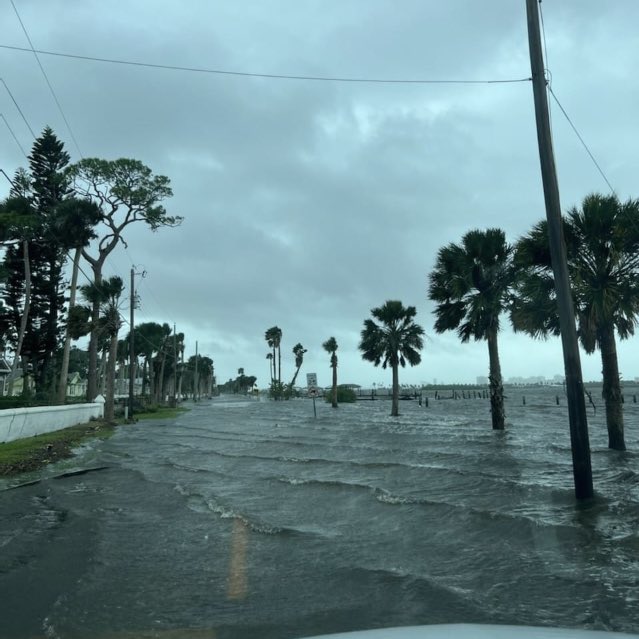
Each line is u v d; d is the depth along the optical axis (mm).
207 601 5340
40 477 12820
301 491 11062
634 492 9984
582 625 4586
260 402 92000
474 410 49906
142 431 28000
